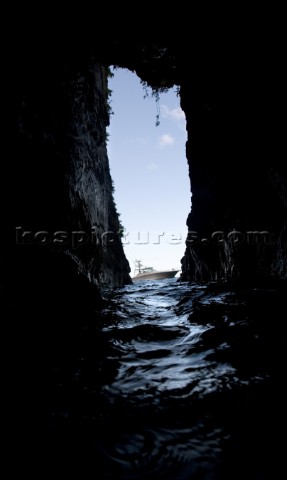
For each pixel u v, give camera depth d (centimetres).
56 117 597
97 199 1018
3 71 413
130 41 796
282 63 542
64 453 161
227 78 733
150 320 502
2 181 413
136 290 1047
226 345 343
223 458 156
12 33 438
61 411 205
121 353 330
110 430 183
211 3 582
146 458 157
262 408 201
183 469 149
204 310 559
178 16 661
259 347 324
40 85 528
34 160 498
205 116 1034
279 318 439
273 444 164
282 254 809
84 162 794
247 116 766
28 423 189
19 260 439
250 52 608
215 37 657
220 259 1270
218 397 220
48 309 445
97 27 716
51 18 563
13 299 382
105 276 1292
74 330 410
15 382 245
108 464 153
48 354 314
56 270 520
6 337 317
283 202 791
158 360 309
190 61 811
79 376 265
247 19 555
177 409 206
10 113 430
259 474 144
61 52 620
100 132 1080
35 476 143
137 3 639
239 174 1005
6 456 157
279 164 721
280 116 631
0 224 406
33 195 495
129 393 233
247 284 876
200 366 286
